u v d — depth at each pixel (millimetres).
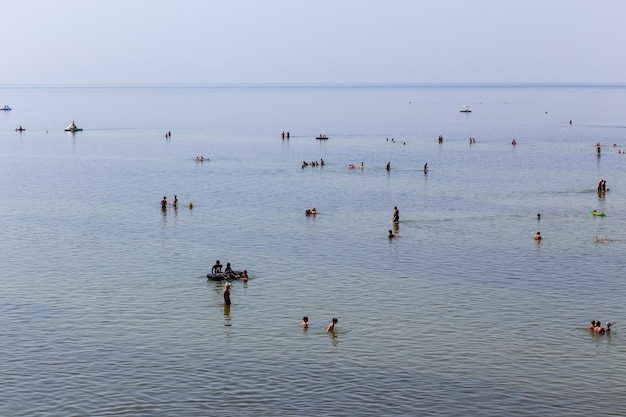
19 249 83312
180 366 51406
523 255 80500
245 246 84812
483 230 93250
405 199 116625
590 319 60531
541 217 101750
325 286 69250
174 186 131625
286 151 193875
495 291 67750
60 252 81938
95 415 44625
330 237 89438
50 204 112875
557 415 44875
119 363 51906
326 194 121750
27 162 169750
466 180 137500
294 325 59219
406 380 49312
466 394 47406
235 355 53281
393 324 59312
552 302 64688
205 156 182375
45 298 65625
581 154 181000
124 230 93562
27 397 46938
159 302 64688
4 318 60469
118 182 136875
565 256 80125
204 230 93500
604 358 52844
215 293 67250
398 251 82375
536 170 151375
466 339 56219
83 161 171625
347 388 48188
